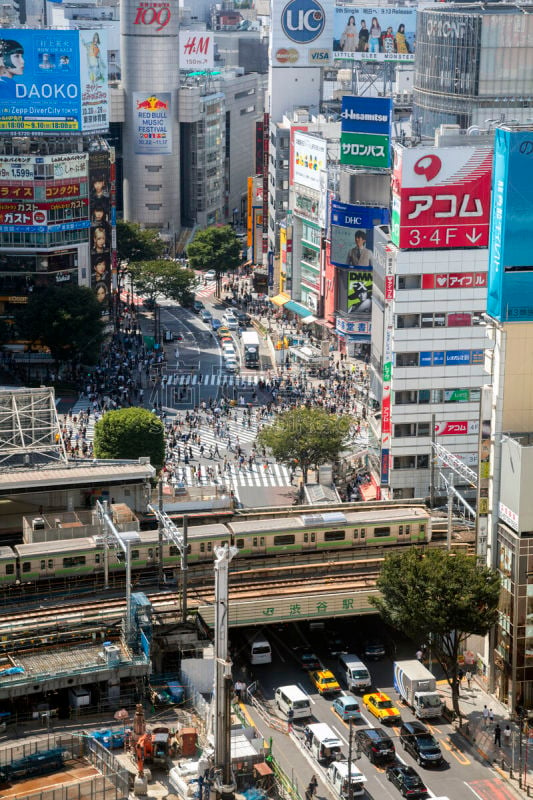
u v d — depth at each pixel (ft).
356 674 547.08
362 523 625.82
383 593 542.98
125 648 536.42
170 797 463.42
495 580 530.68
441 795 472.03
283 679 558.15
